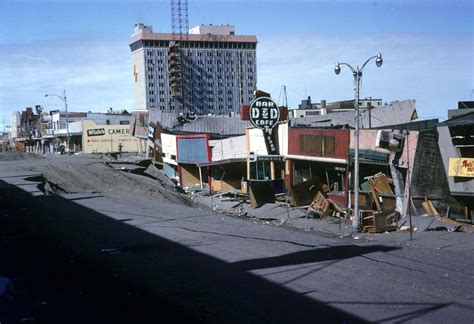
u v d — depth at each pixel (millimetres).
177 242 12766
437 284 8867
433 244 16766
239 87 156750
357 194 22422
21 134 154375
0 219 16281
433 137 27031
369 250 12031
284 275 9383
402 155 28625
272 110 41344
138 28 155250
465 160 24891
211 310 7457
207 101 154000
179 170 52969
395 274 9523
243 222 16859
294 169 40094
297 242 12820
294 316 7156
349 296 8070
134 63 158875
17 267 10102
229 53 155500
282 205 34062
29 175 30531
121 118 110500
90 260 10750
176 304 7754
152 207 20641
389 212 23984
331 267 9984
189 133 56562
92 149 94750
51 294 8289
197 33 158375
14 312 7402
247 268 9945
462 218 25812
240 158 44812
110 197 24094
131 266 10211
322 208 31312
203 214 18703
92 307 7621
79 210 18766
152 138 62438
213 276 9367
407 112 52219
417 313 7266
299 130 38750
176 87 149875
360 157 31578
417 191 27391
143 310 7480
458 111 36781
